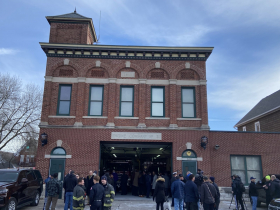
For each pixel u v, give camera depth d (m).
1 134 24.38
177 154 18.50
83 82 19.38
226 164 18.84
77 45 19.59
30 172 14.24
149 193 19.61
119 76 19.73
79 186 9.61
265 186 12.63
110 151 23.62
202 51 19.92
